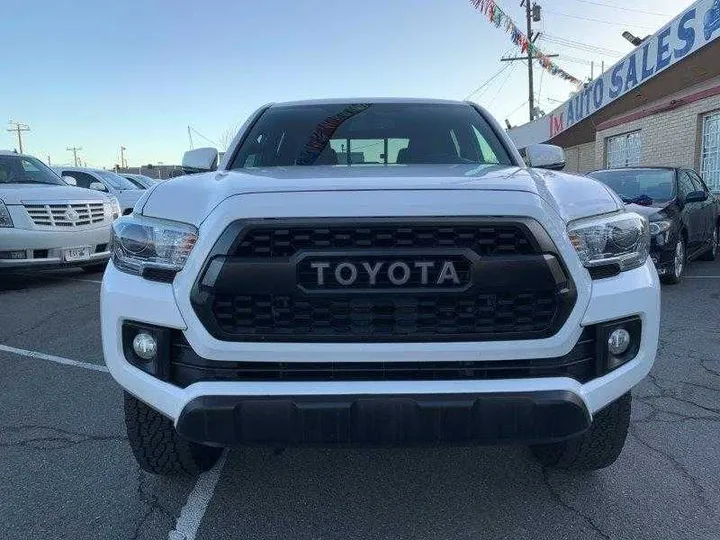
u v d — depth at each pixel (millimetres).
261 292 2123
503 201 2164
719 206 10805
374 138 3576
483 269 2121
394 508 2711
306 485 2904
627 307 2324
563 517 2625
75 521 2594
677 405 3844
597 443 2730
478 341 2152
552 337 2182
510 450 3242
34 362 4785
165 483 2912
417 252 2107
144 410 2621
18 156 9086
